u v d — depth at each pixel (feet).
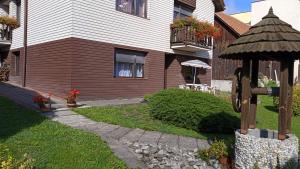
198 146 23.15
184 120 29.94
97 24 43.91
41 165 16.10
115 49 47.03
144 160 19.21
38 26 49.39
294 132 32.53
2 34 60.03
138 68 51.16
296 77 76.74
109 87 45.50
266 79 70.13
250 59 18.26
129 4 49.19
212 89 58.44
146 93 51.67
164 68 55.83
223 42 79.51
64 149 18.90
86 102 40.78
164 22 55.31
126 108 36.99
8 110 30.40
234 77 18.51
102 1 44.50
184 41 54.54
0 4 63.16
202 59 64.85
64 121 28.37
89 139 21.62
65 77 41.86
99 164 17.06
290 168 16.48
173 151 21.39
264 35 16.81
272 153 16.57
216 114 29.04
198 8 63.98
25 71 53.42
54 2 44.98
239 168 17.79
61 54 43.09
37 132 22.65
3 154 14.88
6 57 63.26
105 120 29.32
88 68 42.70
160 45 54.54
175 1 58.49
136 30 49.83
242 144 17.60
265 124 35.19
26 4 53.26
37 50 49.60
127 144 22.15
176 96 30.78
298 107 44.57
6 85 52.95
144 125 28.43
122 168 16.89
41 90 47.96
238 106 19.01
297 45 15.87
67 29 41.96
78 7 41.70
